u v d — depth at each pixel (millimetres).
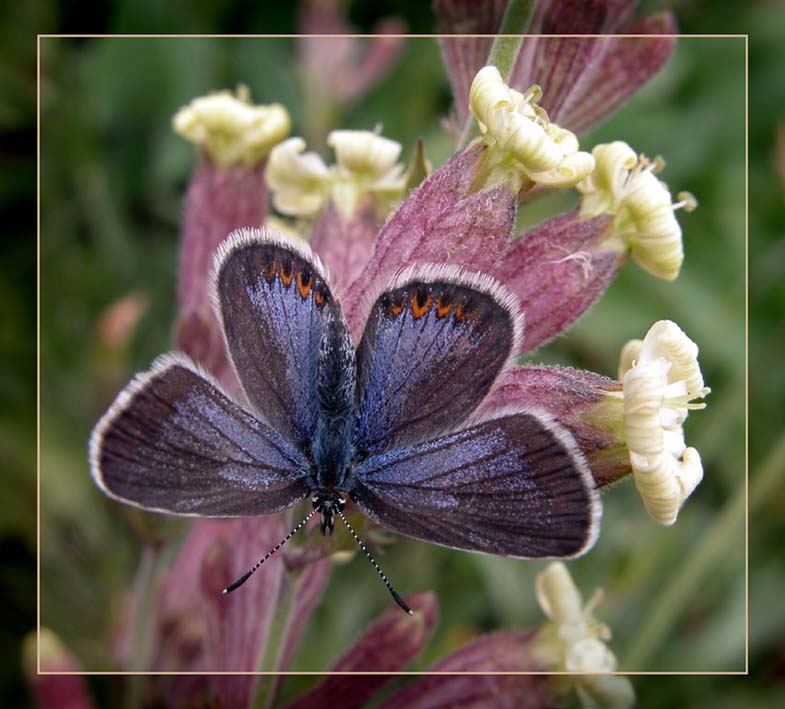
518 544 138
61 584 227
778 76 286
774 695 234
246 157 183
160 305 271
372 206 170
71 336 258
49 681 183
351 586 226
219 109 183
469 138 155
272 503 141
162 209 279
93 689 203
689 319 260
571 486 138
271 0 292
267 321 144
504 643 172
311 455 143
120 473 135
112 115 279
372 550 154
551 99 161
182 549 184
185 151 278
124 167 280
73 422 244
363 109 293
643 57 166
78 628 223
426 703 170
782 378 263
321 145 284
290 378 144
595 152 161
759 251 274
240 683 164
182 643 179
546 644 171
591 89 167
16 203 271
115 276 269
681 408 149
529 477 139
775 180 282
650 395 145
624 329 257
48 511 234
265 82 289
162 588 183
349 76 282
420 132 289
